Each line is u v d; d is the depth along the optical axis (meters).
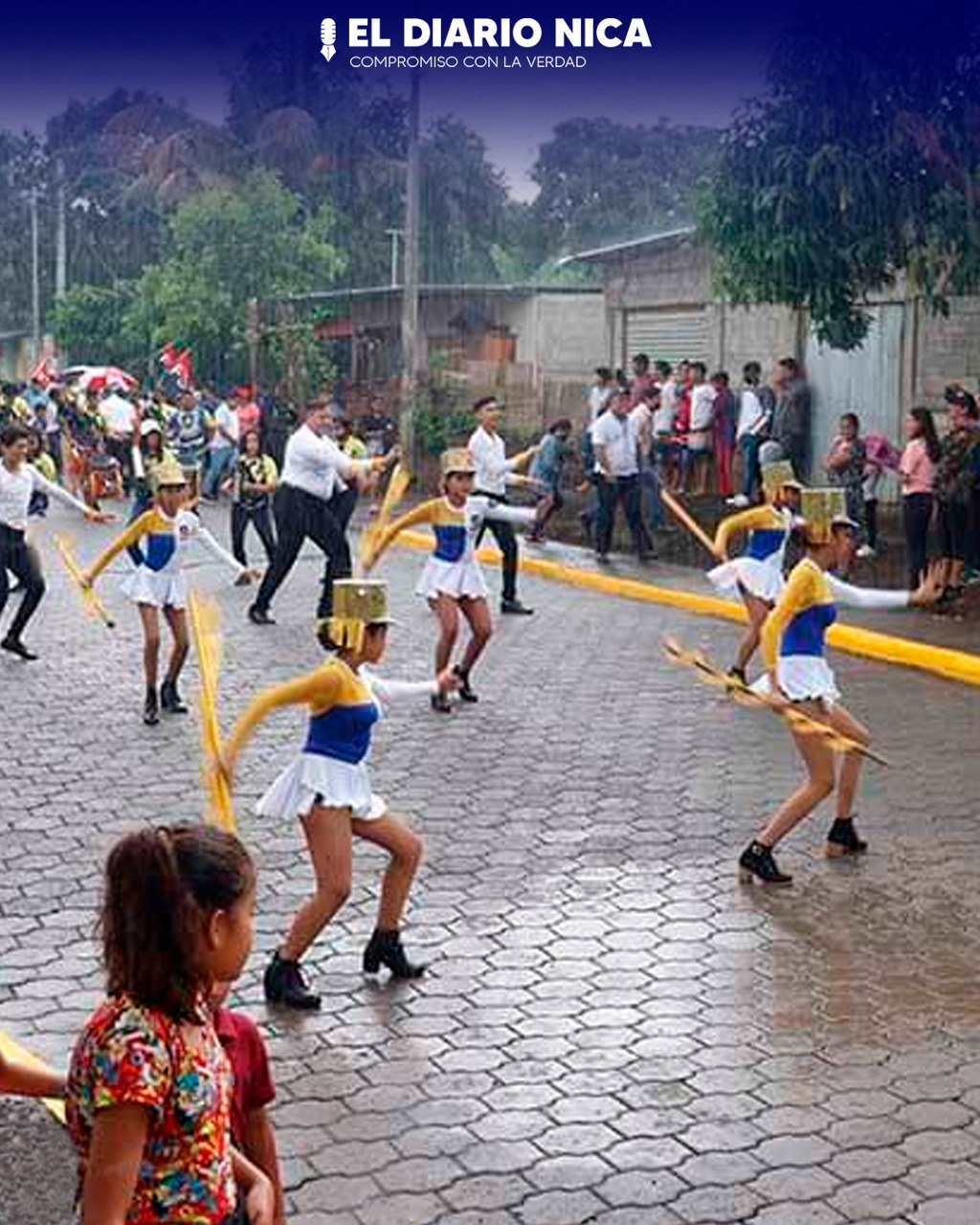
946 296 20.03
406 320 28.12
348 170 41.22
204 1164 3.53
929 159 18.64
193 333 36.66
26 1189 5.66
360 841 9.76
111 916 3.52
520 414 30.72
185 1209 3.50
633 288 29.19
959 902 8.80
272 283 36.38
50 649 15.67
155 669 12.81
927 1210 5.82
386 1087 6.80
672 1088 6.76
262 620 16.67
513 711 13.09
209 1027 3.61
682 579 18.84
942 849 9.63
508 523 17.23
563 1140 6.34
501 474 17.12
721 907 8.77
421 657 15.18
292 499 16.20
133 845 3.53
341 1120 6.53
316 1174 6.10
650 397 25.02
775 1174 6.07
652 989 7.75
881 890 8.98
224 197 37.06
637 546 20.17
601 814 10.37
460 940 8.35
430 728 12.55
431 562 13.12
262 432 29.17
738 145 19.25
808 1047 7.12
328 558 16.44
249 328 34.16
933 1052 7.07
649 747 11.96
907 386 23.58
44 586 15.26
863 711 13.03
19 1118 6.21
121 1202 3.40
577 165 43.38
